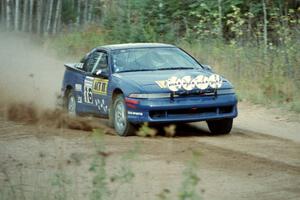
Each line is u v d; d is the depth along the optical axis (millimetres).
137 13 39906
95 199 10977
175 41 35906
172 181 13508
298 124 20812
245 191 12867
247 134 19188
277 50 28016
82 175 14031
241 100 24938
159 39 37188
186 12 38031
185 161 15258
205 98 18188
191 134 19078
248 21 32812
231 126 18938
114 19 41750
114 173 14047
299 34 28781
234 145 17250
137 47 20406
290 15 31531
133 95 18047
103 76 19734
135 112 18016
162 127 19562
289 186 13203
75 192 12602
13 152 16547
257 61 27656
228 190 12930
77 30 48188
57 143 17562
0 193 12586
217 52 30344
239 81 26641
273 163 15078
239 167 14711
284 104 23547
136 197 12359
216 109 18406
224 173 14188
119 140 17859
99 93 19938
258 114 22672
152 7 39250
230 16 32750
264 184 13344
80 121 20984
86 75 20922
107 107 19469
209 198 12398
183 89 17969
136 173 14148
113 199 12023
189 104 17984
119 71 19453
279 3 33062
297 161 15289
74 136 18547
